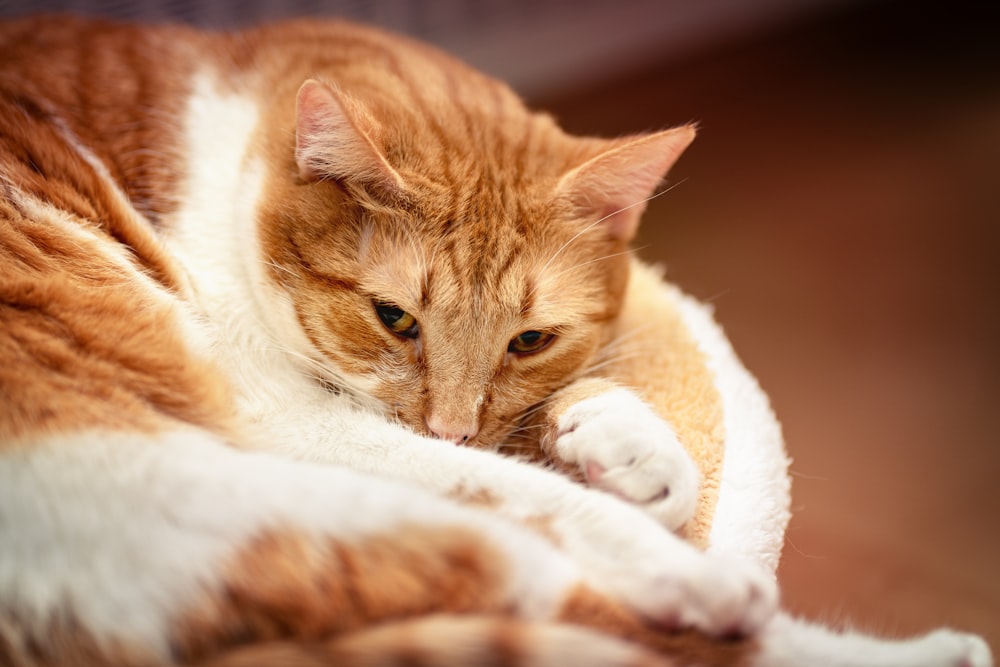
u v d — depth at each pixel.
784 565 0.55
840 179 0.78
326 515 0.36
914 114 0.84
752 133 0.82
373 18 0.74
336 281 0.42
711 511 0.44
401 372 0.43
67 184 0.43
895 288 0.70
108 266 0.42
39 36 0.46
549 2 0.81
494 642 0.35
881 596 0.55
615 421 0.41
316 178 0.43
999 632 0.53
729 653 0.37
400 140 0.43
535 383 0.44
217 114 0.45
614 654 0.35
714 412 0.47
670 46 0.88
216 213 0.44
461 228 0.42
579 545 0.38
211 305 0.44
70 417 0.37
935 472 0.60
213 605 0.35
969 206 0.76
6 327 0.39
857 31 0.93
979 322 0.68
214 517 0.36
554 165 0.45
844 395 0.64
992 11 0.95
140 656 0.34
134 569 0.35
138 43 0.47
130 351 0.40
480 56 0.80
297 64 0.47
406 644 0.34
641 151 0.43
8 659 0.35
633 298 0.50
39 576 0.35
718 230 0.74
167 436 0.38
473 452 0.41
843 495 0.59
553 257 0.43
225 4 0.69
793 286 0.70
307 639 0.35
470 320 0.42
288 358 0.44
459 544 0.36
